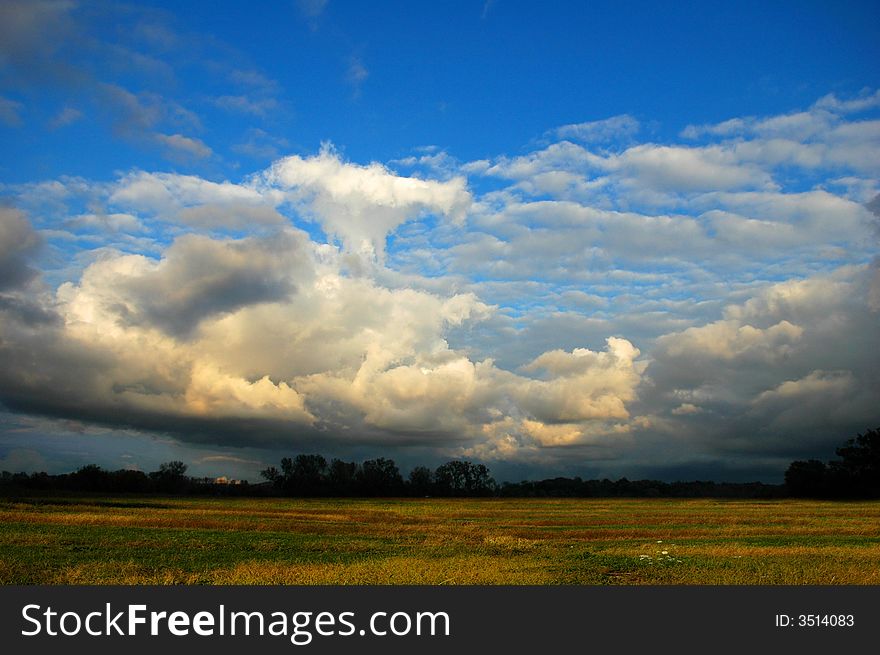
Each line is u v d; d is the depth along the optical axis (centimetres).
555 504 11781
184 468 15612
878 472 13638
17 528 4428
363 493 17250
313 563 2989
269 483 16912
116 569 2723
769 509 9306
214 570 2781
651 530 5141
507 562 3033
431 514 7725
